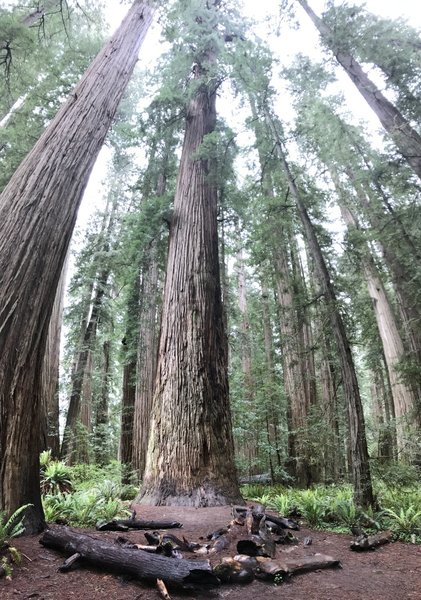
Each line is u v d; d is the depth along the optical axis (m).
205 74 10.50
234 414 13.17
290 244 12.48
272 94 7.96
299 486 10.91
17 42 10.98
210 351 7.96
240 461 13.27
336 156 9.37
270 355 15.53
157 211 9.87
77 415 15.38
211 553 4.08
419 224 8.81
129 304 13.73
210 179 9.63
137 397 11.72
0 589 2.92
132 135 11.54
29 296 4.32
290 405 12.63
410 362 9.94
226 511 6.05
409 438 7.47
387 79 8.37
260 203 9.02
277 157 8.41
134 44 7.50
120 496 8.01
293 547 4.63
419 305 11.07
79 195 5.34
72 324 17.39
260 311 17.31
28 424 4.11
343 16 8.24
